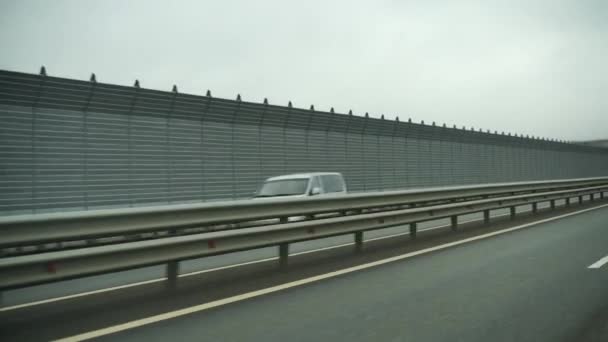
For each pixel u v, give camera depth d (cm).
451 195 1287
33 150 1423
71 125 1508
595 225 1412
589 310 547
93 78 1545
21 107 1406
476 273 757
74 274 547
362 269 805
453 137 3259
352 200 975
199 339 459
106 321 526
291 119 2220
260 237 766
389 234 1330
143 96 1677
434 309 557
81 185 1526
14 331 494
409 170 2923
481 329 484
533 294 623
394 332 477
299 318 527
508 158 3934
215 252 697
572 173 4966
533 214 1803
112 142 1605
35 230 527
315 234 866
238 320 521
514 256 907
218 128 1941
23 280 507
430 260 880
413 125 2928
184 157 1814
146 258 616
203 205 697
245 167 2033
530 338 456
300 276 757
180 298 627
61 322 525
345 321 514
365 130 2612
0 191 1359
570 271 765
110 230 591
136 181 1666
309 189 1320
